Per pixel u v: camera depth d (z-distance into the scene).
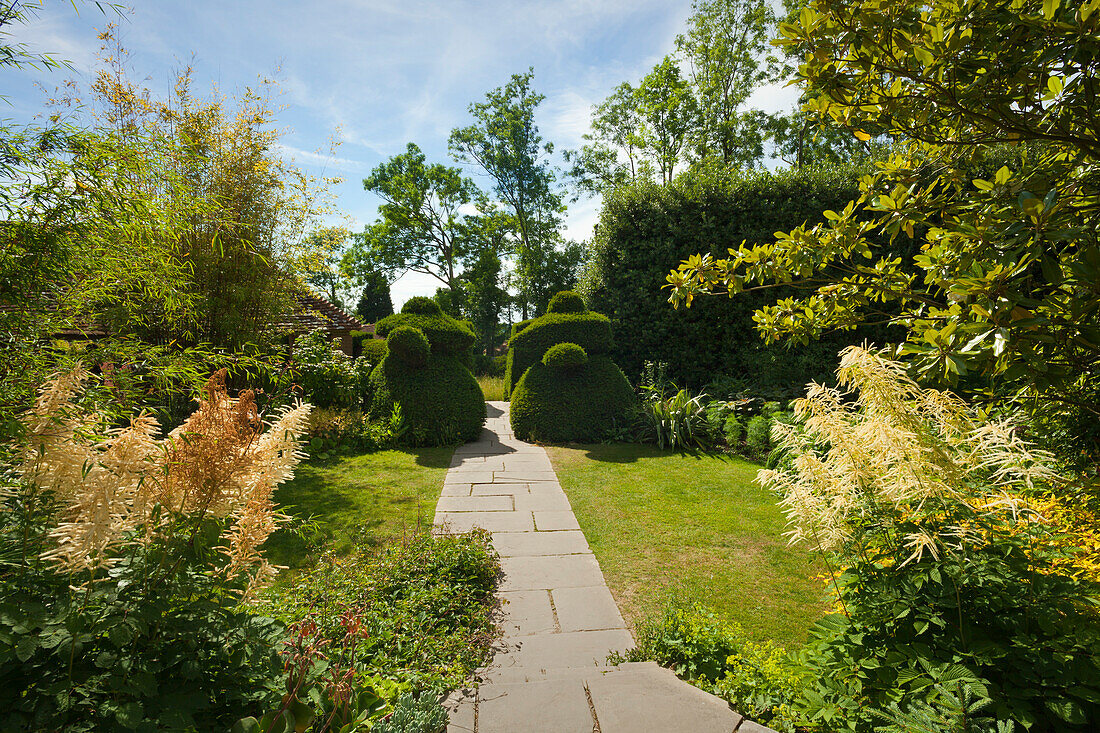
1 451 1.88
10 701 1.59
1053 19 1.80
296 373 8.12
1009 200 2.07
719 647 2.92
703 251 10.52
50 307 3.16
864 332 9.59
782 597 3.76
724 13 17.89
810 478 2.48
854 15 2.12
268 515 2.17
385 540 4.64
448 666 2.88
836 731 2.06
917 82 2.15
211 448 2.04
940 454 2.19
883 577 2.22
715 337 10.66
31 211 2.60
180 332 6.65
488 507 5.63
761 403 8.95
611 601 3.76
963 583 2.02
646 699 2.48
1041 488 3.07
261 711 2.00
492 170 26.77
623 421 9.11
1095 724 1.82
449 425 8.58
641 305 11.06
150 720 1.60
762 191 10.38
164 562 1.91
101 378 3.08
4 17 2.40
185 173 6.87
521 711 2.43
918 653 2.02
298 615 3.04
